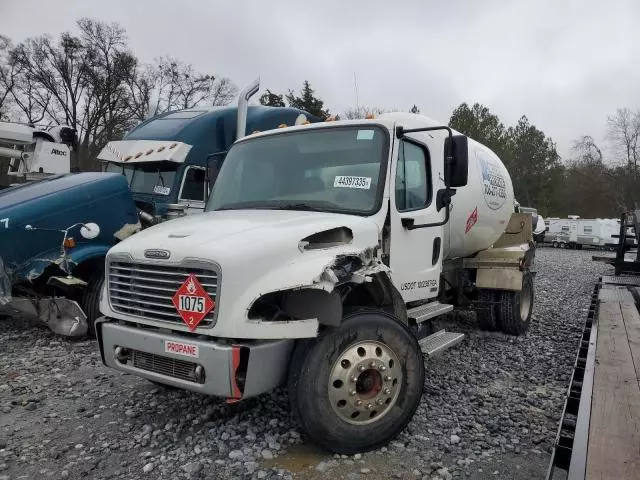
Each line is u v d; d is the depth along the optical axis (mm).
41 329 7543
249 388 3438
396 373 3988
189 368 3594
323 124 5074
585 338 5703
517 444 4113
